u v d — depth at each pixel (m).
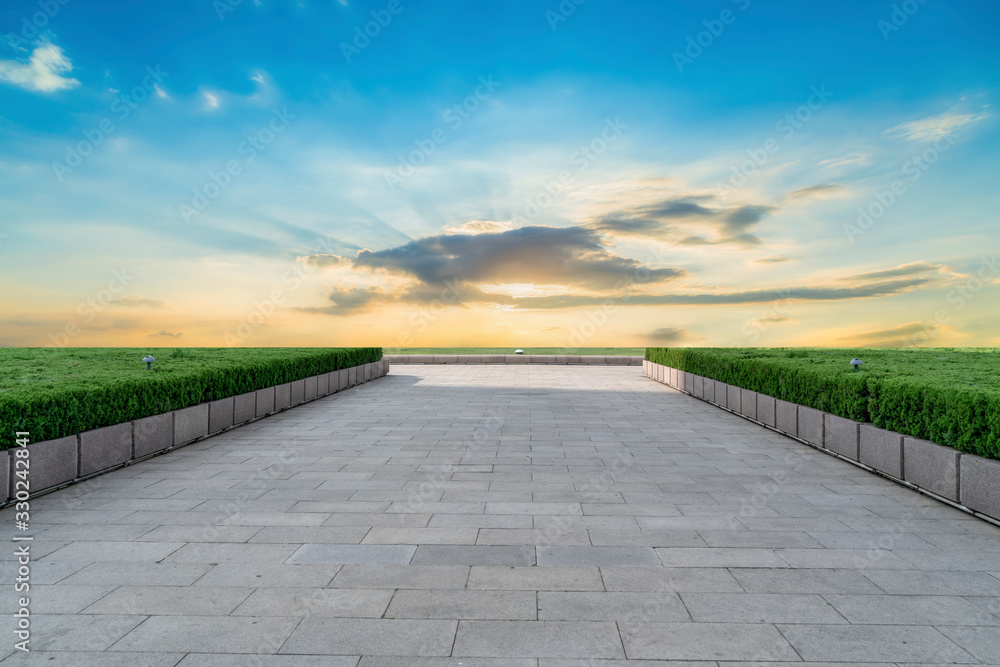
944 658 2.61
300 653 2.64
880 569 3.56
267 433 8.15
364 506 4.82
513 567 3.57
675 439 7.72
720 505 4.86
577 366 20.97
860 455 6.18
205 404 7.78
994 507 4.37
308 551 3.84
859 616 2.98
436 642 2.72
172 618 2.95
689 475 5.85
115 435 6.07
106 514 4.61
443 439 7.72
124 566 3.59
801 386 7.71
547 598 3.16
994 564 3.63
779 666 2.54
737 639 2.76
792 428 7.80
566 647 2.69
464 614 2.99
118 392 6.23
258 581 3.38
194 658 2.60
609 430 8.38
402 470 6.05
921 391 5.40
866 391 6.31
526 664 2.55
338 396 12.40
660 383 15.07
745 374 9.62
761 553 3.81
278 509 4.74
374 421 9.17
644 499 5.03
